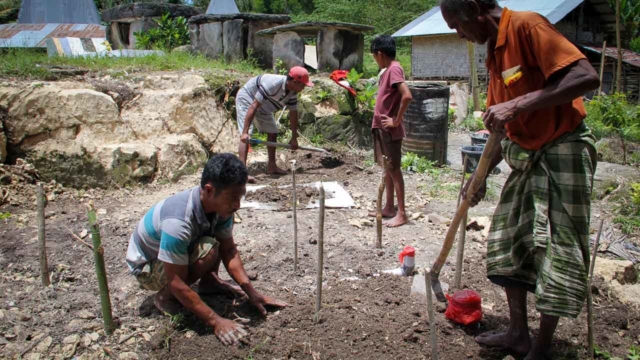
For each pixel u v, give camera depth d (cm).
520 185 258
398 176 472
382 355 269
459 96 1238
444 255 289
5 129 555
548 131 241
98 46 1216
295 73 601
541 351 255
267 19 1045
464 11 239
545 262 243
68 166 562
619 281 368
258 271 373
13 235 433
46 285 346
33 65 686
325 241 432
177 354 272
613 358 274
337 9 2538
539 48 222
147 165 598
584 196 240
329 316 299
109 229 453
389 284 341
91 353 276
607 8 1898
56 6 1844
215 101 739
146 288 304
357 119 833
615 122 1114
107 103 610
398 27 2495
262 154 741
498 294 340
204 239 290
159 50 1009
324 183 614
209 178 263
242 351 272
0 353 273
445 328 290
